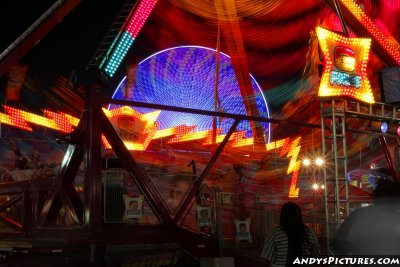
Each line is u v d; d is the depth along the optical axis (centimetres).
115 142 891
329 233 1095
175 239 932
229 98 2905
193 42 3095
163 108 941
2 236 992
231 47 3027
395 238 394
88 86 877
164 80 2692
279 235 524
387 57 1377
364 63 1188
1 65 1103
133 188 1026
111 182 883
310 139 2772
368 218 406
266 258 529
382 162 2195
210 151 1973
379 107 1306
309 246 524
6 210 1114
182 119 2445
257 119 1078
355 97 1161
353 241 408
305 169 2080
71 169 884
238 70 2933
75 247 856
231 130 1041
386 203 406
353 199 1510
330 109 1141
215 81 2727
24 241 941
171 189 1165
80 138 859
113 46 887
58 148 1750
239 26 3142
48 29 1106
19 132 1711
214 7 3078
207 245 970
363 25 1346
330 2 1304
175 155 1772
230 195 1123
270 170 1998
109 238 841
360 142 2277
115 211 875
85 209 833
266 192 1922
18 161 1341
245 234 1063
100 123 862
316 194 1845
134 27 909
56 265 865
